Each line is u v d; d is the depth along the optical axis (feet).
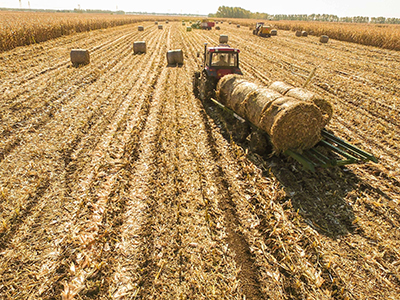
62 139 22.89
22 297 10.68
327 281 11.10
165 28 150.20
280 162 19.35
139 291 10.89
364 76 43.32
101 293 10.84
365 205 15.28
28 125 25.12
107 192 16.62
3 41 54.75
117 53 62.23
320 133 17.65
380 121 26.76
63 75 41.11
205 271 11.69
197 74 33.68
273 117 17.26
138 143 22.39
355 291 10.64
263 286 11.02
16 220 14.44
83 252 12.57
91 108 29.27
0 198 16.01
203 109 29.17
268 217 14.28
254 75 42.63
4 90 33.65
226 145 21.97
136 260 12.21
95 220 14.44
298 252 12.39
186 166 19.25
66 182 17.61
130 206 15.47
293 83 38.52
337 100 32.71
